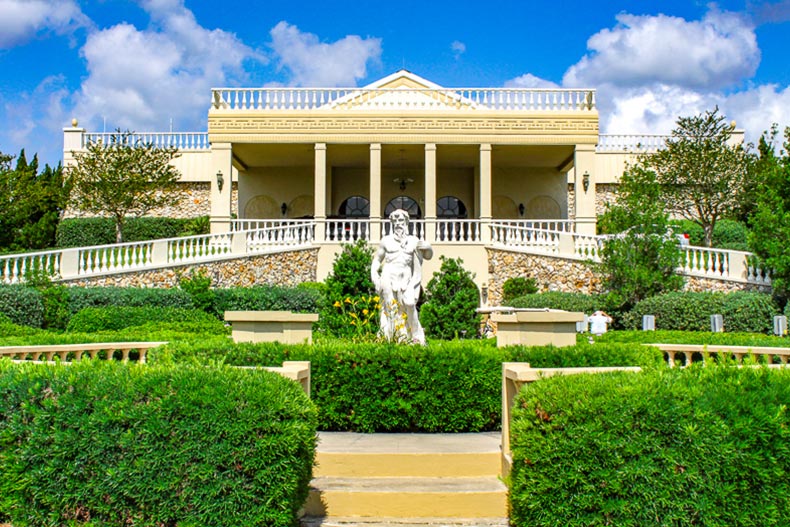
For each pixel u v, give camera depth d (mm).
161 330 13766
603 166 34812
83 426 4918
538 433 4961
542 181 33375
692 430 4617
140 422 4852
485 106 27516
